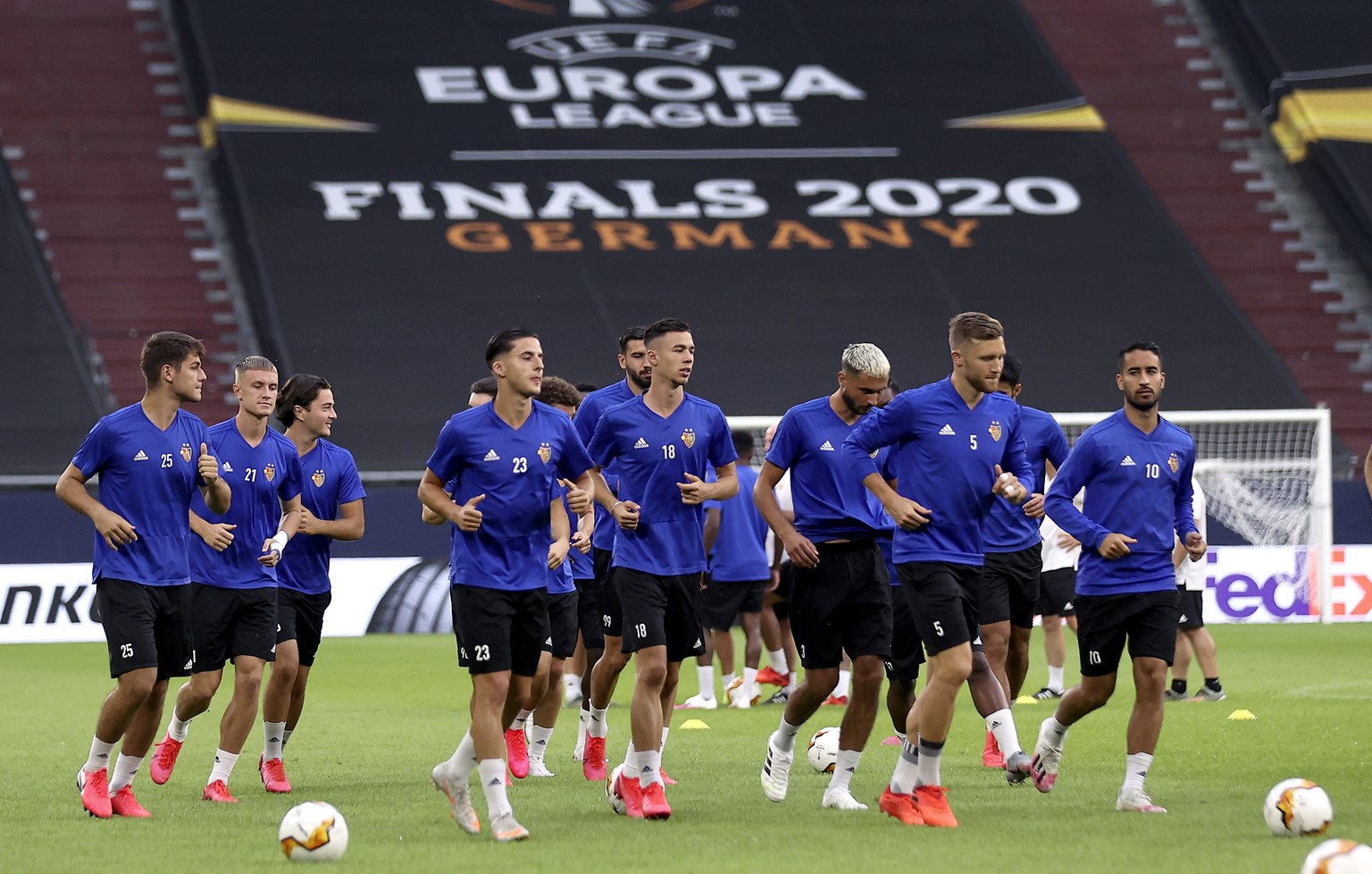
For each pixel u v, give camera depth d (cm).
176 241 10656
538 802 2861
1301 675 5175
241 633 2961
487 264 10462
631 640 2672
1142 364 2684
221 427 3011
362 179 11112
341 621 7288
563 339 9812
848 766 2712
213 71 11775
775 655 4875
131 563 2684
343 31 12438
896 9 13200
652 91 12219
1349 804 2672
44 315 9862
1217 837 2353
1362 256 10962
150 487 2711
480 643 2491
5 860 2245
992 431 2627
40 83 11750
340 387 9262
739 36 12875
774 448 2778
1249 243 11106
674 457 2728
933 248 10875
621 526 2659
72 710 4525
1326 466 7581
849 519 2719
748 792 2925
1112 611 2677
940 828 2467
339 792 3012
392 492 7381
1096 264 10806
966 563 2592
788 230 11000
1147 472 2686
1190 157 11850
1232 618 7625
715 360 9669
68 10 12362
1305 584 7681
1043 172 11644
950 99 12288
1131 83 12500
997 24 13050
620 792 2680
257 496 2997
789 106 12138
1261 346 10094
